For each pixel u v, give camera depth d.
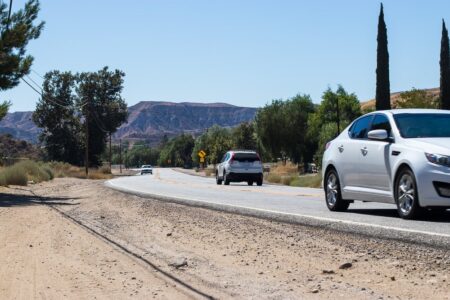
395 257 7.89
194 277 7.55
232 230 11.65
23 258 9.16
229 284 7.02
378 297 6.08
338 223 10.06
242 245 9.95
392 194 10.88
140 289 6.88
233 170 34.75
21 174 34.50
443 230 8.89
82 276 7.71
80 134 94.75
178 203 18.06
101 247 10.27
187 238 11.16
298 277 7.28
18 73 25.17
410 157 10.32
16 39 24.39
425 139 10.60
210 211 15.07
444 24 52.09
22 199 23.52
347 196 12.41
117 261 8.85
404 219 10.58
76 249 10.07
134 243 10.73
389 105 51.50
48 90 94.12
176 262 8.45
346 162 12.35
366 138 12.00
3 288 7.01
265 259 8.62
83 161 94.88
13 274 7.88
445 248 7.76
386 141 11.22
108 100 96.31
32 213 17.02
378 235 9.04
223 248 9.80
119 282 7.30
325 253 8.66
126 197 22.39
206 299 6.32
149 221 14.24
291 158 92.31
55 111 93.56
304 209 13.76
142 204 18.81
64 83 94.69
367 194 11.62
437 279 6.62
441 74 52.03
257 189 27.44
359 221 10.45
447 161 9.84
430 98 70.56
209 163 140.38
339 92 96.19
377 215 11.75
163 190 26.31
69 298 6.46
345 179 12.41
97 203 20.92
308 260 8.33
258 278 7.33
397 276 6.97
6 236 11.84
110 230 12.78
